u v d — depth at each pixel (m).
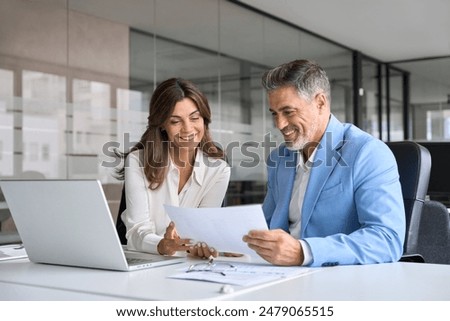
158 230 2.41
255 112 6.47
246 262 1.78
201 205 2.52
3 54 3.99
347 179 1.90
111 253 1.64
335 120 2.02
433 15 7.09
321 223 1.94
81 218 1.65
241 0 6.32
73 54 4.45
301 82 1.88
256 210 1.58
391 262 1.76
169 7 5.37
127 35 4.92
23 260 1.96
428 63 9.82
